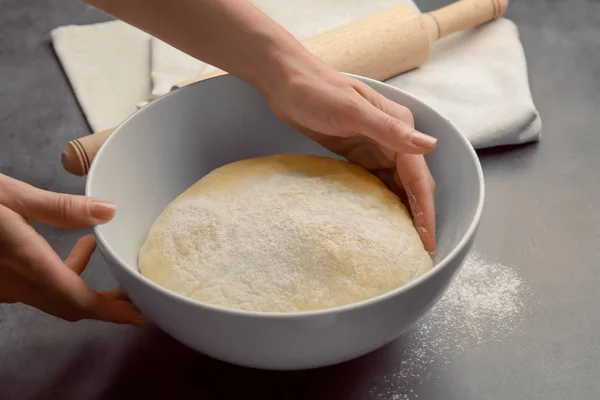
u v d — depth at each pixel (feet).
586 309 2.50
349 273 2.08
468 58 3.75
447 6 3.88
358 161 2.65
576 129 3.33
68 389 2.26
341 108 2.37
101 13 4.16
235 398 2.20
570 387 2.25
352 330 1.82
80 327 2.45
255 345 1.85
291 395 2.21
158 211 2.61
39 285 2.08
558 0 4.17
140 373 2.29
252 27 2.50
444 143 2.43
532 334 2.41
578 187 3.02
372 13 4.07
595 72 3.67
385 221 2.28
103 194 2.31
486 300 2.53
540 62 3.76
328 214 2.25
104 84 3.61
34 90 3.61
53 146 3.29
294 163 2.56
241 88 2.68
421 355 2.34
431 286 1.88
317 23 4.00
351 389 2.23
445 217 2.40
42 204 2.07
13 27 4.04
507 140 3.20
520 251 2.72
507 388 2.24
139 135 2.51
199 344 1.96
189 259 2.19
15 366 2.34
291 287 2.05
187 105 2.62
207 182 2.51
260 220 2.23
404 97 2.53
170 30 2.52
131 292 1.95
